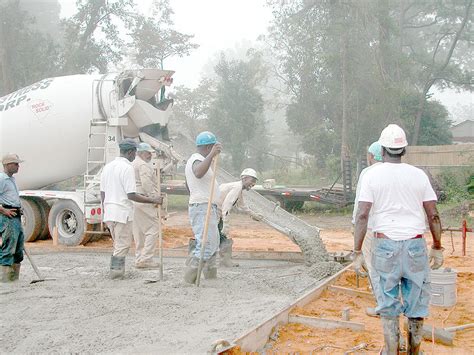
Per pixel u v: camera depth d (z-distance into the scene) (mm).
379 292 4754
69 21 39219
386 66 34031
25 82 37719
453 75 38031
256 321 6199
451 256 11555
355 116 34531
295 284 8266
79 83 13016
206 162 7875
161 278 8500
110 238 13680
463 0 37656
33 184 13820
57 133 12961
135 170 9820
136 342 5520
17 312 6660
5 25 37531
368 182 4836
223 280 8500
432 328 5801
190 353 5172
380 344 5547
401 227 4711
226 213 9695
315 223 19484
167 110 13391
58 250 12227
